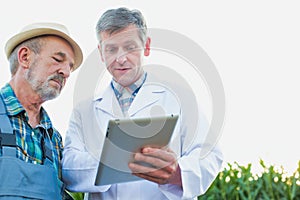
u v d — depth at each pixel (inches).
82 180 109.0
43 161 107.7
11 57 111.4
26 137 106.5
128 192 108.1
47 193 105.0
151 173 98.9
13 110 106.5
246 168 192.2
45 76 108.3
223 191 185.6
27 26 110.6
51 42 109.2
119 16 102.5
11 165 101.6
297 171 195.8
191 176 104.3
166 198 107.9
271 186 190.1
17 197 100.9
